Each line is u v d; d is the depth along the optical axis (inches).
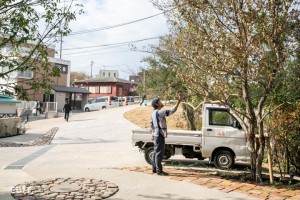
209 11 306.2
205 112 411.5
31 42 243.3
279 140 345.1
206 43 301.7
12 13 218.7
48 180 296.4
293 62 324.2
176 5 312.3
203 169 388.5
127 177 314.8
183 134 412.8
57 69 228.5
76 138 717.9
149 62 788.0
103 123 1047.0
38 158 440.1
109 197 249.3
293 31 298.4
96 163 406.9
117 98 2058.3
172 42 386.3
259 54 292.0
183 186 285.7
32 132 857.5
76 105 2003.0
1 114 1095.6
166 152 427.2
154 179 309.6
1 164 385.7
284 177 350.6
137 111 1337.4
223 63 297.3
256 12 287.7
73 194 253.3
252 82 331.6
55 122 1123.3
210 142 403.9
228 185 295.4
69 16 233.6
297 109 315.6
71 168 361.7
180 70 349.7
